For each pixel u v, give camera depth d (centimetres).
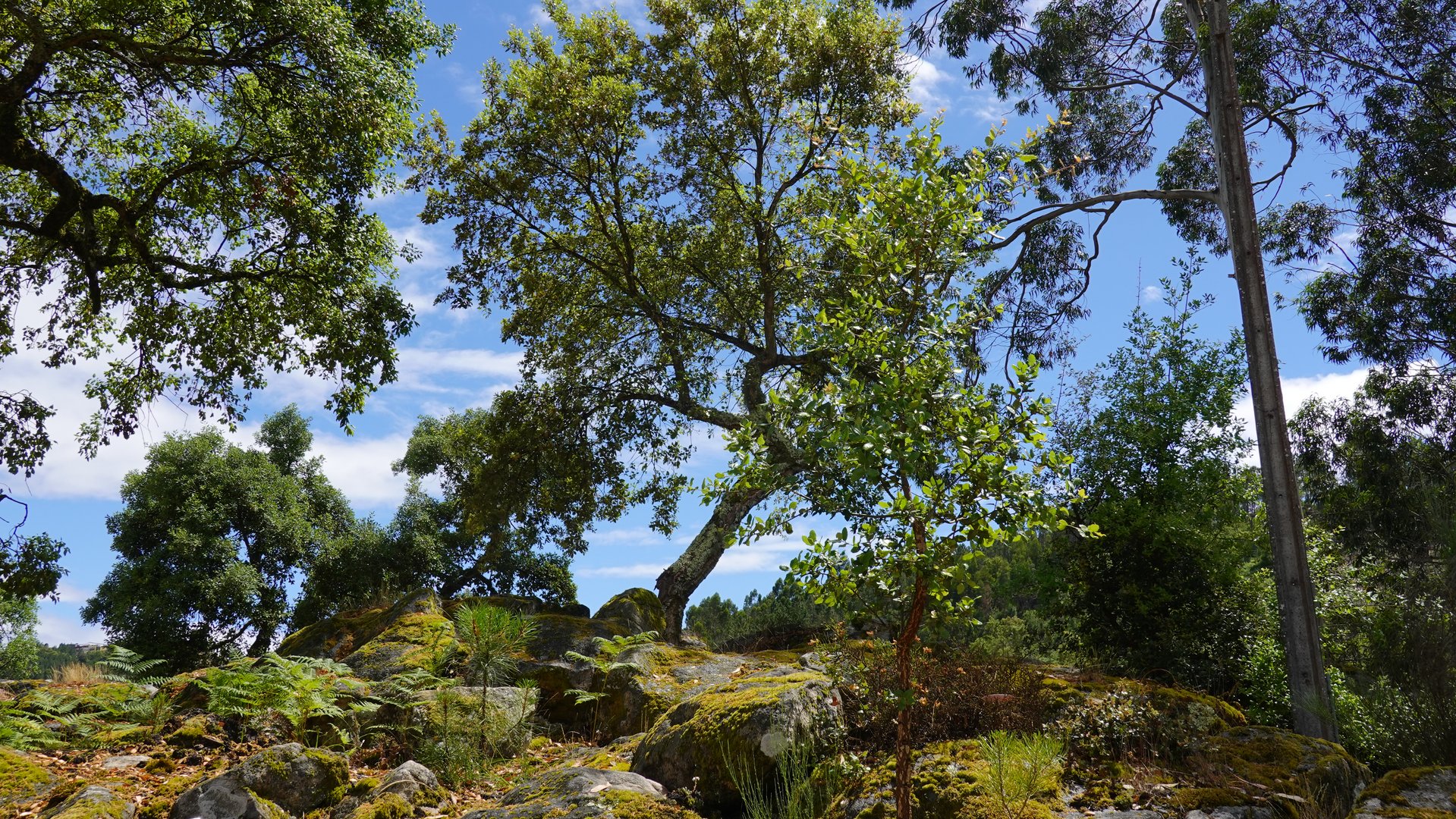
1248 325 1036
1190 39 1473
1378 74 1446
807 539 429
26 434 1193
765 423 460
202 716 683
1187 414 1106
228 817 467
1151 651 996
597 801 457
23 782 529
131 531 2191
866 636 650
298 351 1406
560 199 1541
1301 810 425
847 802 467
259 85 1178
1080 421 1184
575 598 2447
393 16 1267
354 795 525
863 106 1507
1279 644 1025
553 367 1627
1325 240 1608
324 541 2361
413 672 810
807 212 1430
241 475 2250
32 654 2691
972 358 1113
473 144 1498
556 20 1571
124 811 469
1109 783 457
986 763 462
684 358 1603
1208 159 1596
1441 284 1484
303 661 779
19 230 1283
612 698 788
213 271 1263
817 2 1595
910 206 454
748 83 1543
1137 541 1050
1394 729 679
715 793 495
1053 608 1129
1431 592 750
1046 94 1538
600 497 1664
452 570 2373
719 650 1256
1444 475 1383
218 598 2080
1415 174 1468
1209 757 492
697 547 1372
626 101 1456
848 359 454
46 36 984
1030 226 1376
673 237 1577
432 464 2370
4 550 1123
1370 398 1631
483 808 483
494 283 1579
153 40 1082
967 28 1452
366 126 1114
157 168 1337
